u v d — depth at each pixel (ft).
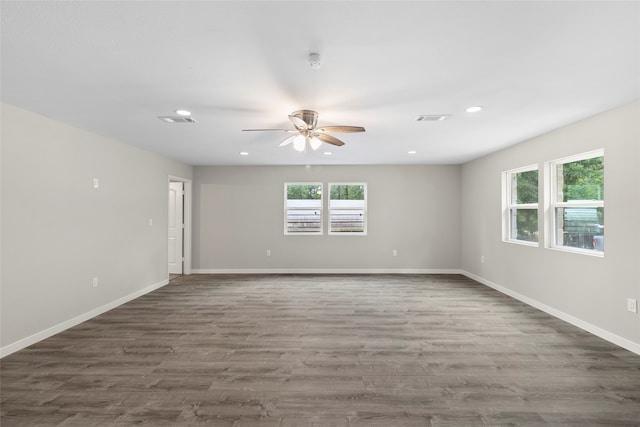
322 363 9.09
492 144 15.57
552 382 8.04
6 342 9.58
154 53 6.61
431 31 5.82
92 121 11.43
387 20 5.49
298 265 22.53
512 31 5.83
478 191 19.71
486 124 11.92
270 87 8.38
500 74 7.64
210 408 7.02
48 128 11.02
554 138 12.87
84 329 11.74
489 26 5.66
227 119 11.19
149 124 11.84
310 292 17.21
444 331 11.53
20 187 10.00
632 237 9.66
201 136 13.78
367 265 22.48
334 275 21.72
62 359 9.29
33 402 7.20
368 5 5.07
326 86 8.32
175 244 22.24
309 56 6.71
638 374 8.40
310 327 11.95
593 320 11.16
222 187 22.47
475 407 7.06
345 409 7.00
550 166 13.56
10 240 9.70
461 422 6.57
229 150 17.03
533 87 8.39
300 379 8.23
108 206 14.11
